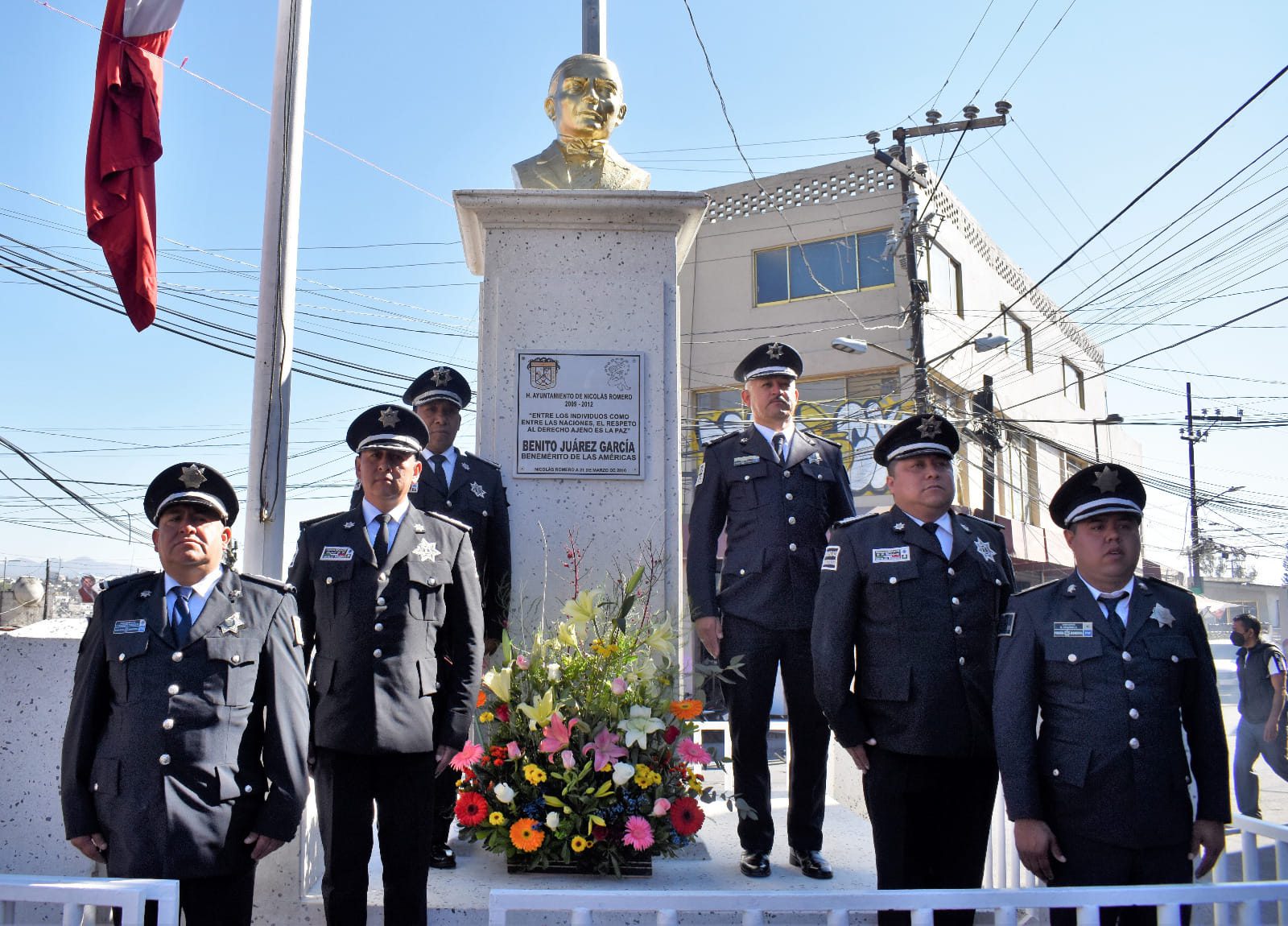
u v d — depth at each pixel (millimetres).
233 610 2918
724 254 19641
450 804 3863
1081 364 26625
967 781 3361
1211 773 2928
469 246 5219
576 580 4227
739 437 4305
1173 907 2230
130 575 3004
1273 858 3605
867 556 3477
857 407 18188
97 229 4449
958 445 3543
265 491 4004
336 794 3121
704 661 4336
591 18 6223
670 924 2072
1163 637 2961
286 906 3436
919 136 16422
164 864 2627
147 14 4574
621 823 3699
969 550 3480
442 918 3371
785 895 2094
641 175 5234
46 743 3467
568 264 4848
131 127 4523
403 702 3170
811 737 3932
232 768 2791
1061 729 2961
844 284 18734
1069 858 2895
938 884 3385
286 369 4137
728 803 3832
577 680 3877
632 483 4688
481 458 4434
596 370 4750
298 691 2957
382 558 3299
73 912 2137
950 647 3340
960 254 19875
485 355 4758
